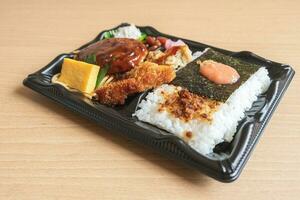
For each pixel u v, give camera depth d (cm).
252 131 33
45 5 65
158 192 31
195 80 39
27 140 37
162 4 64
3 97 43
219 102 36
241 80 39
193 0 64
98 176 33
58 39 55
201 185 32
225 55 43
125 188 32
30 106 41
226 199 30
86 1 66
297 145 35
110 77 43
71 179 33
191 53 46
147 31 52
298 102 40
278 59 47
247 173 32
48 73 44
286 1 61
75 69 42
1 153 36
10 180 33
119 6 64
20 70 48
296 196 30
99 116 37
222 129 35
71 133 38
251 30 54
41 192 32
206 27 56
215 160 30
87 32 57
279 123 37
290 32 53
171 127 35
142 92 40
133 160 34
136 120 37
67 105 39
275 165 33
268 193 31
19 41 55
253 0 62
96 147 36
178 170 33
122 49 43
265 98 38
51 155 35
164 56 44
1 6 65
